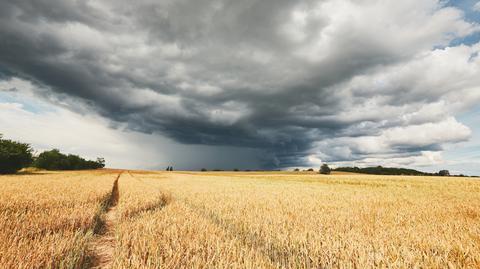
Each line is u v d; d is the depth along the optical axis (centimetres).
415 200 1530
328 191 2139
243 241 604
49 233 591
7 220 709
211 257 475
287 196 1641
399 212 1042
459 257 490
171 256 465
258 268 412
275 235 626
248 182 3556
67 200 1176
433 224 794
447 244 557
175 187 2347
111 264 473
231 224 779
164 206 1158
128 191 1756
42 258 446
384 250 500
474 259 476
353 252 488
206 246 536
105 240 711
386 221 842
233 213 947
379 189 2464
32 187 1798
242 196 1595
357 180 4162
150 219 778
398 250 502
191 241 552
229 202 1284
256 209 1043
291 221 794
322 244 545
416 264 438
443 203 1401
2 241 512
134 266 421
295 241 571
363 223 797
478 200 1573
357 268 430
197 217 832
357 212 1023
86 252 547
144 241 537
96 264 526
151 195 1519
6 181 2431
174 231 621
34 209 961
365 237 607
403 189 2486
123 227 688
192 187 2370
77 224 756
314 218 852
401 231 679
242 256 468
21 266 405
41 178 3181
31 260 434
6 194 1324
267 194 1756
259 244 600
